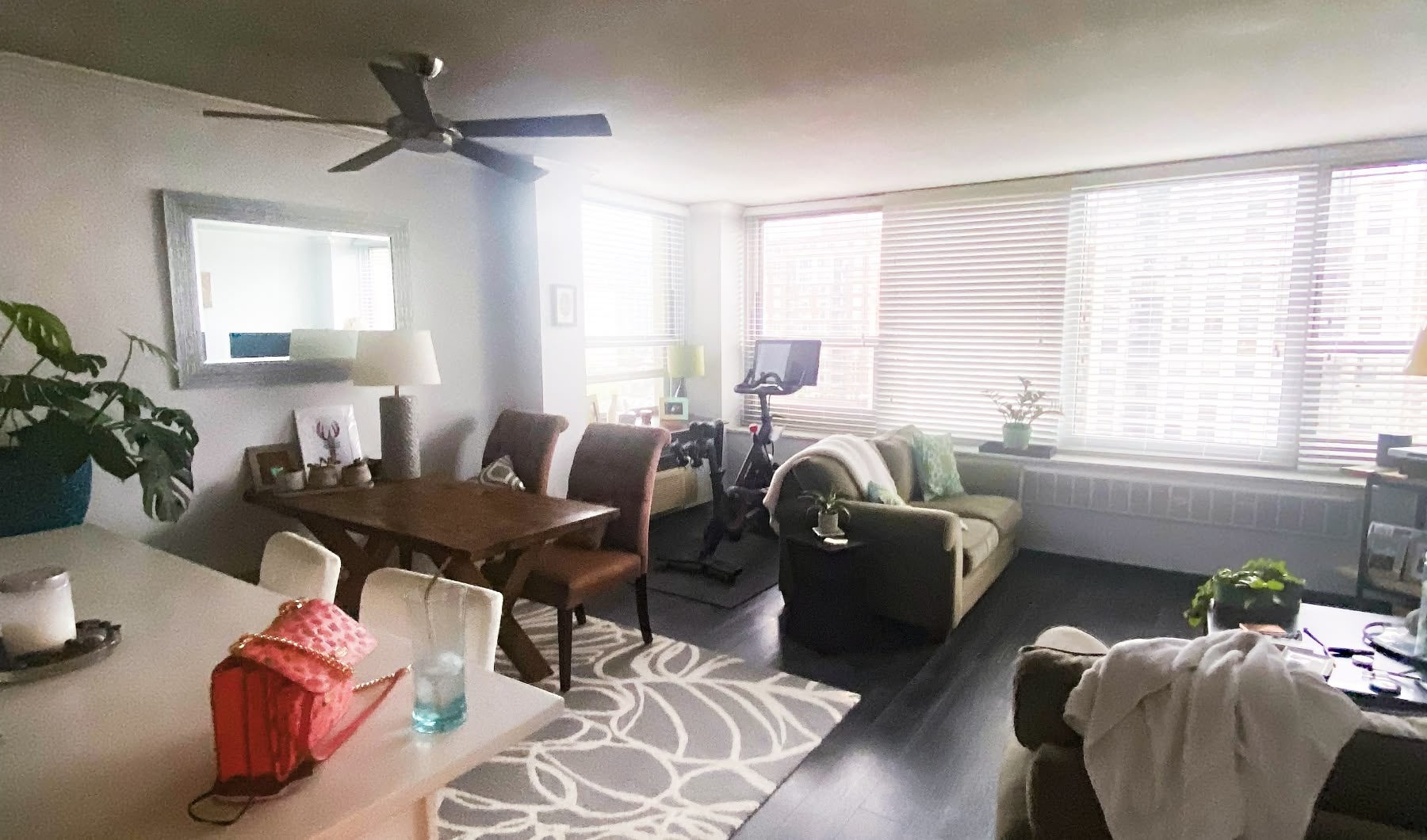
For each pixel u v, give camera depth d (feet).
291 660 3.25
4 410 8.05
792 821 7.38
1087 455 15.66
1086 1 7.01
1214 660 4.19
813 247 18.83
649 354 18.98
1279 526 13.51
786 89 9.61
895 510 11.64
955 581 11.35
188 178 10.08
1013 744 6.30
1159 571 14.67
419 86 7.11
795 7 7.10
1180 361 14.71
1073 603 13.07
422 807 3.66
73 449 7.68
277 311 11.12
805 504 12.00
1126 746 4.15
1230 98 10.16
